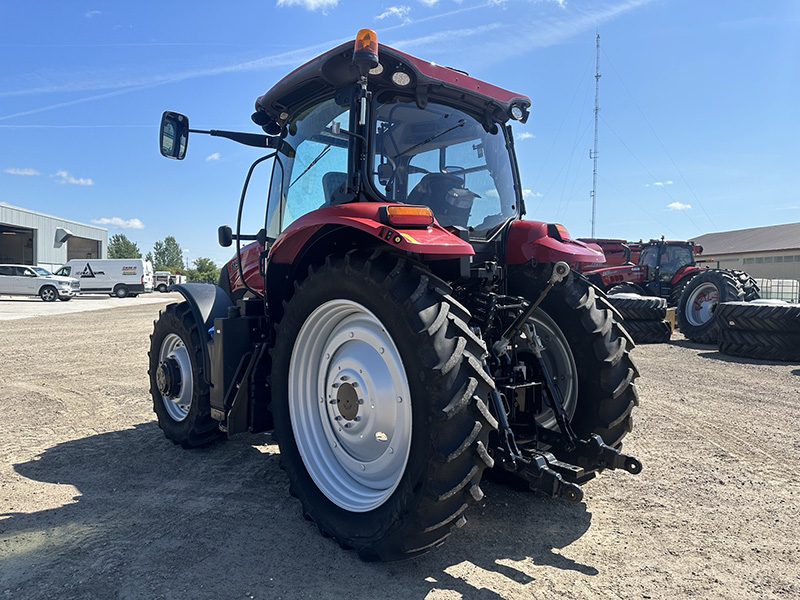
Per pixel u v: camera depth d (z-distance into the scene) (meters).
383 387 2.66
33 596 2.25
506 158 3.59
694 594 2.30
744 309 8.64
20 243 43.78
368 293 2.54
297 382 3.05
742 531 2.89
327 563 2.53
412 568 2.49
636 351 9.48
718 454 4.12
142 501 3.24
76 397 5.98
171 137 3.74
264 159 3.83
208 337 3.90
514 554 2.63
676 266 15.30
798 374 7.30
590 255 3.33
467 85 3.19
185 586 2.33
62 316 17.98
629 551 2.67
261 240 3.91
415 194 3.10
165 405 4.42
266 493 3.38
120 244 105.75
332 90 3.23
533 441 3.02
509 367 3.01
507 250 3.42
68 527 2.89
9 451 4.16
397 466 2.61
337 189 3.07
